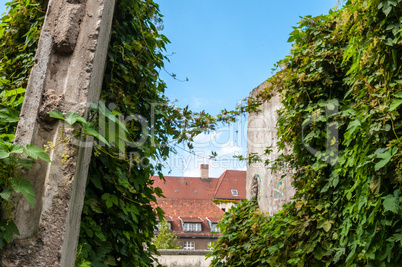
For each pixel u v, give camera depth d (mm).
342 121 3615
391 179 2506
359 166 2582
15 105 2375
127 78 2963
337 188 3594
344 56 3156
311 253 3723
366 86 2805
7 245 1753
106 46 2584
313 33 4207
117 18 3086
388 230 2605
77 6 2133
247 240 5270
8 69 3121
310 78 3959
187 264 7367
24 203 1810
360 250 2926
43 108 1950
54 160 1893
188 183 33344
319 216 3605
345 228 3221
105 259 2564
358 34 2920
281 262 3922
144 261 3074
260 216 5219
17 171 1815
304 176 3996
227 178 34281
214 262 5543
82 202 2307
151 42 3408
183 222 28375
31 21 3223
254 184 6727
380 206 2613
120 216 2670
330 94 3908
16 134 1884
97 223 2684
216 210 30562
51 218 1825
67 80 2037
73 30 2084
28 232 1796
